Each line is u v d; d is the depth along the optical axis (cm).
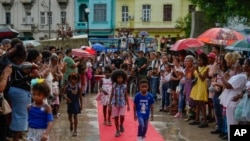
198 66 1295
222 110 1146
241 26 2612
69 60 1609
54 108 1417
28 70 878
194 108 1377
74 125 1168
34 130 766
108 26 5228
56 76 1341
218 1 2605
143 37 3450
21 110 875
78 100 1174
